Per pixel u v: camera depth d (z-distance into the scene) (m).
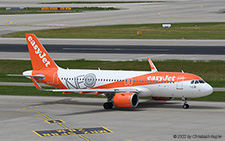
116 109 182.62
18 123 151.88
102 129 140.50
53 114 171.00
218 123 148.75
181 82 176.38
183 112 172.50
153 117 161.50
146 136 129.25
